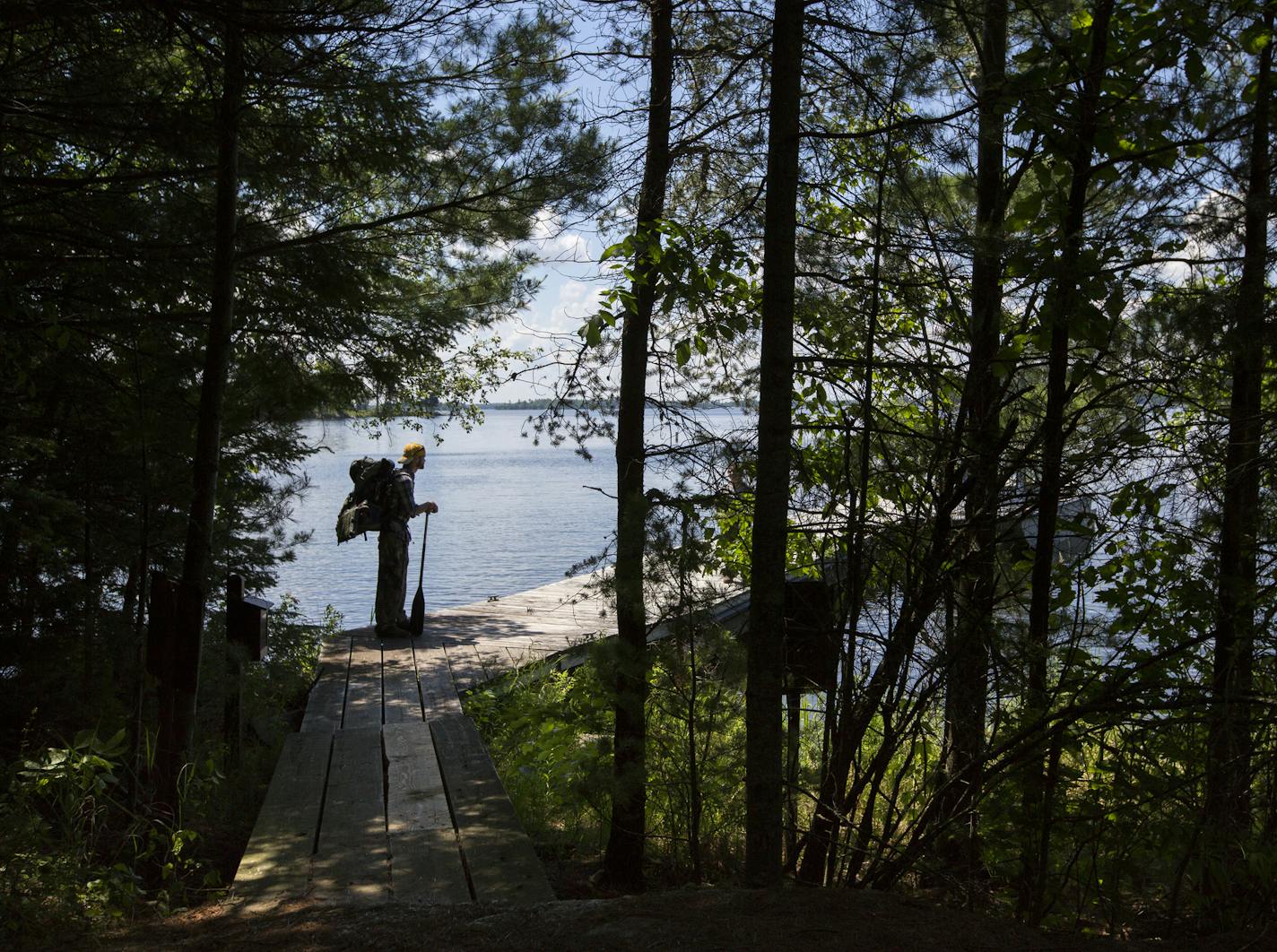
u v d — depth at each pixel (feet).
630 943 11.08
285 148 20.53
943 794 15.20
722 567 17.01
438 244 24.25
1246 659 14.25
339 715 26.16
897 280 15.38
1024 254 14.24
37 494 20.83
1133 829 14.01
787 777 16.34
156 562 25.70
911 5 14.30
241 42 17.80
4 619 23.82
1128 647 15.03
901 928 11.42
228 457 26.21
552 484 168.14
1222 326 13.34
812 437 18.57
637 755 17.66
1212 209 13.75
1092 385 14.64
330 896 13.94
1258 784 14.49
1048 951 11.04
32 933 12.57
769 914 11.80
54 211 21.15
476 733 23.73
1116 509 14.96
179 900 15.44
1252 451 14.24
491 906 13.05
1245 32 14.06
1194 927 15.35
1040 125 14.38
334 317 23.13
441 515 115.55
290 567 75.41
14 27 16.80
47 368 22.31
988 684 15.23
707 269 16.43
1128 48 14.35
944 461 15.80
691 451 16.52
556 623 38.99
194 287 22.61
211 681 24.43
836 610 16.28
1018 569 16.25
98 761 15.79
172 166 22.35
